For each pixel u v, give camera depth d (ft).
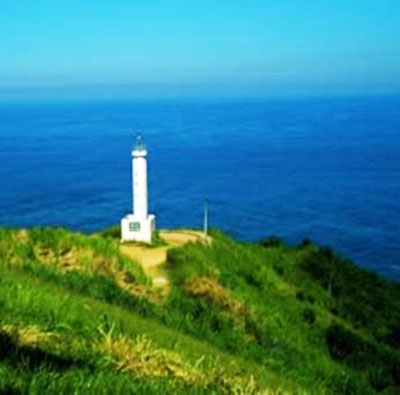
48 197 507.30
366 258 365.40
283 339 76.43
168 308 63.82
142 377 22.12
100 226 402.72
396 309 132.57
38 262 55.47
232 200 520.01
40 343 23.70
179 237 112.78
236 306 77.97
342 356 85.66
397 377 82.17
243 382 26.43
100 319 31.53
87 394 16.97
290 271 126.72
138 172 108.17
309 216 467.11
